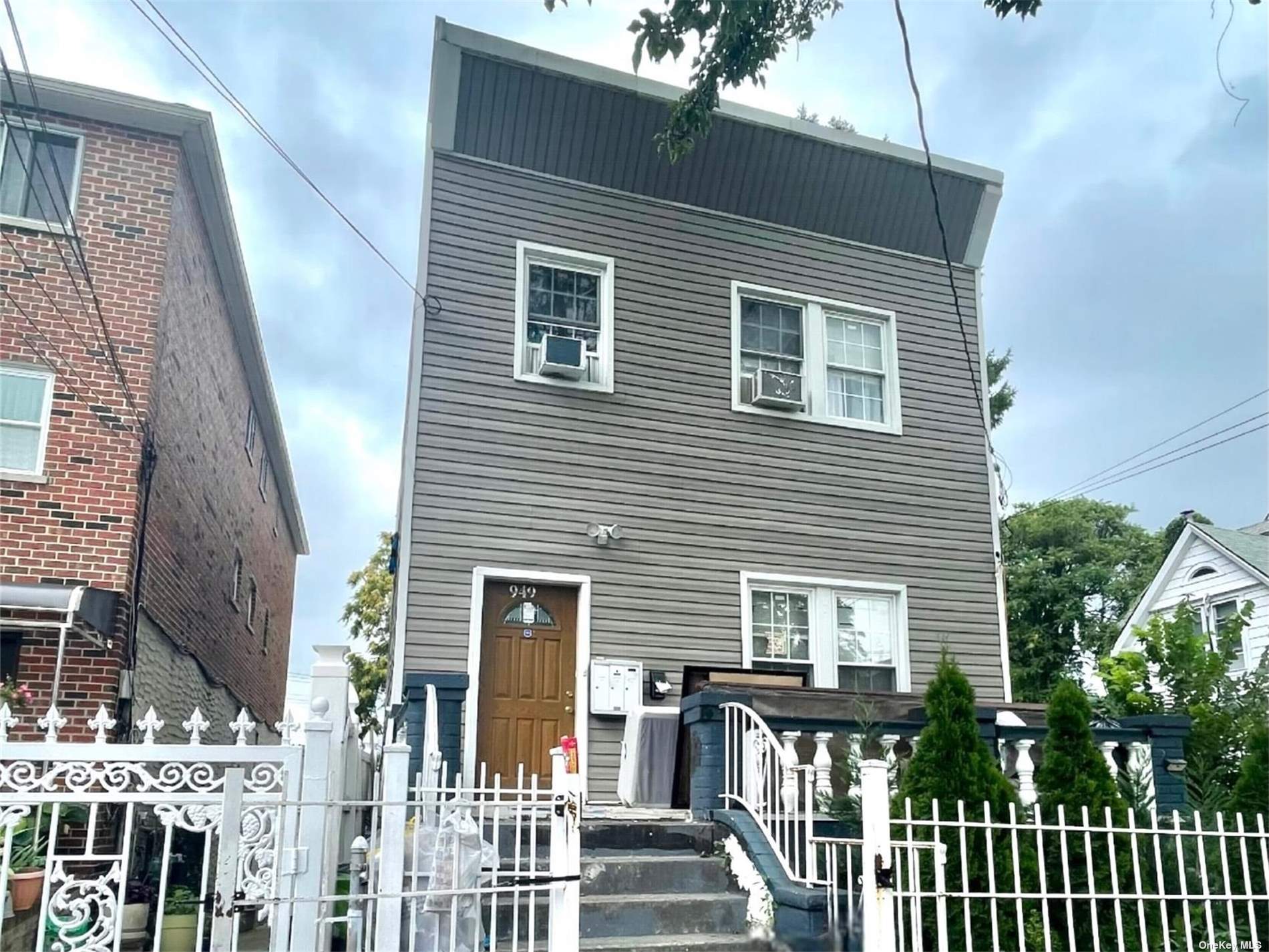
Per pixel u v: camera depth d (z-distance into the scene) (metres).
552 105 10.32
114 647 9.13
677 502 10.35
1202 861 5.96
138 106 10.27
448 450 9.59
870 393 11.74
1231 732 8.38
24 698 8.10
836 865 5.71
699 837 6.73
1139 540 29.84
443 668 9.09
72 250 9.88
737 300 11.18
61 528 9.29
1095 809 6.20
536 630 9.64
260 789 4.78
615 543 9.99
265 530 19.98
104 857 4.39
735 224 11.36
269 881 4.58
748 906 6.11
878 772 5.00
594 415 10.23
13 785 4.44
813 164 11.41
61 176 10.07
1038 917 5.89
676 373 10.69
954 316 12.23
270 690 21.95
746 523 10.58
